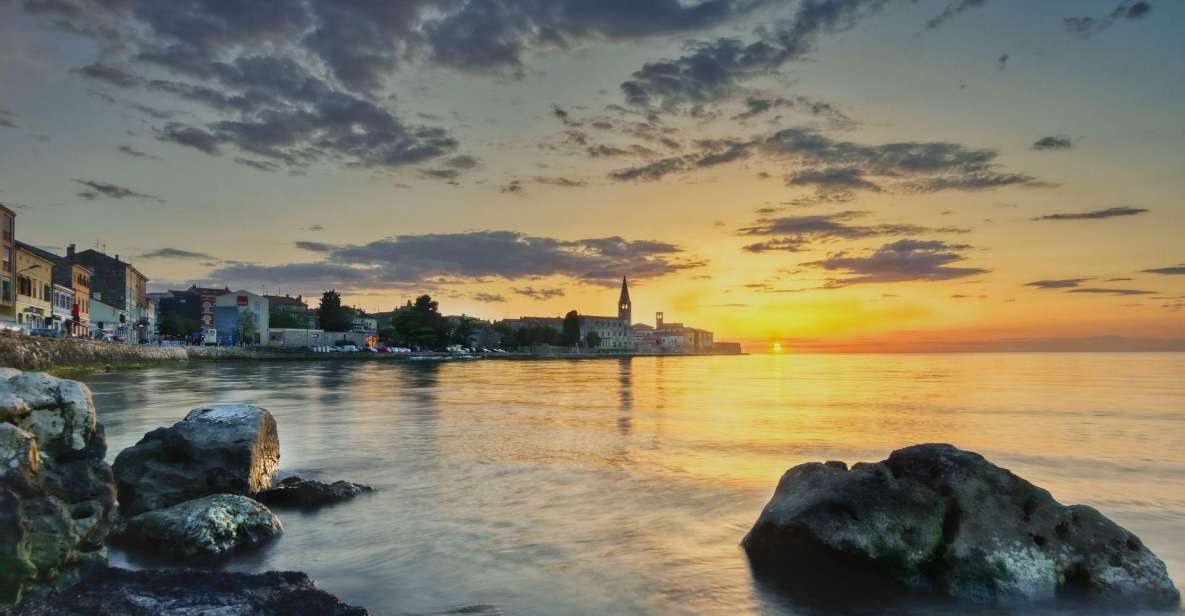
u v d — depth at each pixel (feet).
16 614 25.53
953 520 34.81
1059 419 118.42
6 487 26.68
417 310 621.31
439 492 54.80
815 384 252.62
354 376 262.26
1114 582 32.09
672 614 30.50
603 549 39.93
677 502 51.80
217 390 168.35
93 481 30.60
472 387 203.92
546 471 63.93
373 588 33.40
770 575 35.55
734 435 92.79
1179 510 50.70
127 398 139.85
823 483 38.40
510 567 36.73
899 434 95.91
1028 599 31.73
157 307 548.31
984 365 547.90
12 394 29.35
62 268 316.40
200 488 47.67
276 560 37.42
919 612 30.86
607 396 172.14
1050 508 34.94
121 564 35.73
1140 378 291.58
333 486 53.01
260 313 512.22
